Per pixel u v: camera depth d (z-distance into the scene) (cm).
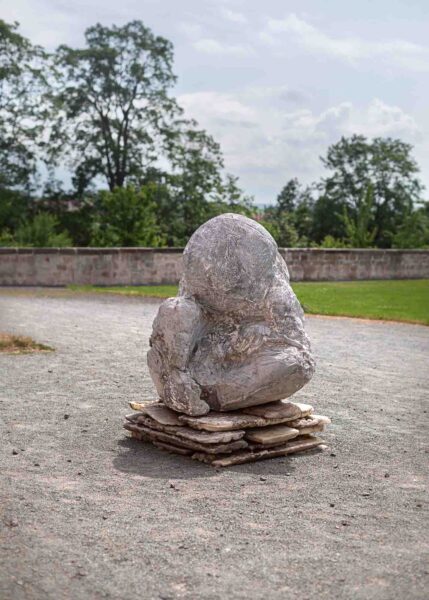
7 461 338
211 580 222
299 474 332
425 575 229
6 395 474
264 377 346
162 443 366
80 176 2516
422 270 1883
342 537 258
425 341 777
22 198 2381
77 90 2436
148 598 211
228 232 358
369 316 985
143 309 1020
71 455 352
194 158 2545
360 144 3334
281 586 220
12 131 2336
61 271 1462
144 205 1975
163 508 282
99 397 474
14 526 260
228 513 278
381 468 345
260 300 357
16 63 2281
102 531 257
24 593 212
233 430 349
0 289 1338
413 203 3309
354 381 551
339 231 3306
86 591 215
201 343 363
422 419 443
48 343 690
